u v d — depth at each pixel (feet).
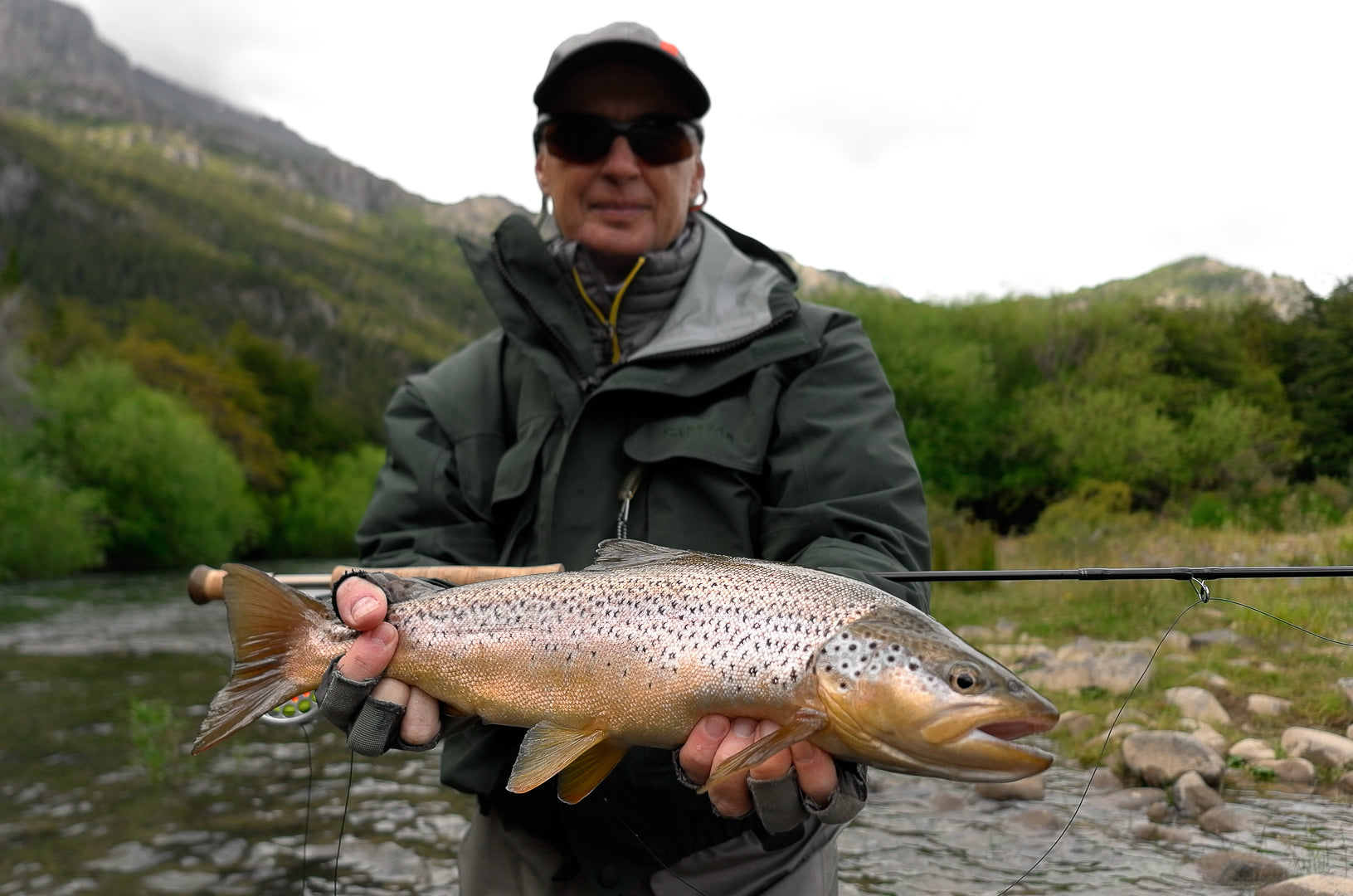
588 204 3.00
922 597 2.52
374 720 2.38
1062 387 40.14
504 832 2.66
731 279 2.88
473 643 2.37
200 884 5.09
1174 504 26.27
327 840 5.58
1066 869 2.66
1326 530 10.21
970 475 38.63
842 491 2.54
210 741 2.43
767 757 1.98
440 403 3.09
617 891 2.42
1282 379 35.88
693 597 2.26
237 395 81.92
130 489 44.04
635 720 2.23
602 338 2.97
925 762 2.01
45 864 5.37
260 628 2.52
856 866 3.16
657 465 2.66
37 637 16.07
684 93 3.02
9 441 37.50
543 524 2.71
